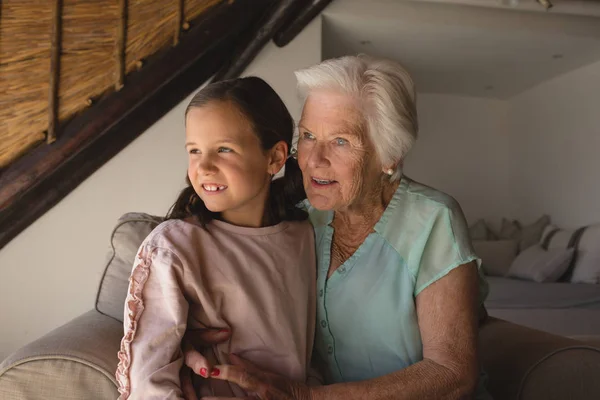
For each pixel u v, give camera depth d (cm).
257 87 118
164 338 96
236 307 107
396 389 106
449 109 635
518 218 621
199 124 109
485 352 154
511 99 636
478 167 640
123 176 307
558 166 553
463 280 117
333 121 118
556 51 460
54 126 228
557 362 131
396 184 130
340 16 376
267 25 288
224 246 111
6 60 221
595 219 501
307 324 120
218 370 98
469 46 445
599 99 493
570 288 388
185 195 119
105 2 231
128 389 95
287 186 131
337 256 128
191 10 245
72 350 128
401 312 119
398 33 411
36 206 281
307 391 104
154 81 241
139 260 104
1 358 287
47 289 294
